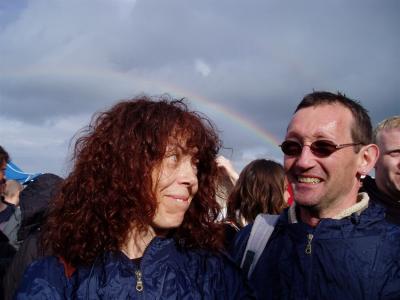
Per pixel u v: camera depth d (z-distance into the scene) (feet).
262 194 3.65
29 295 1.89
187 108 2.15
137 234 2.06
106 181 2.02
